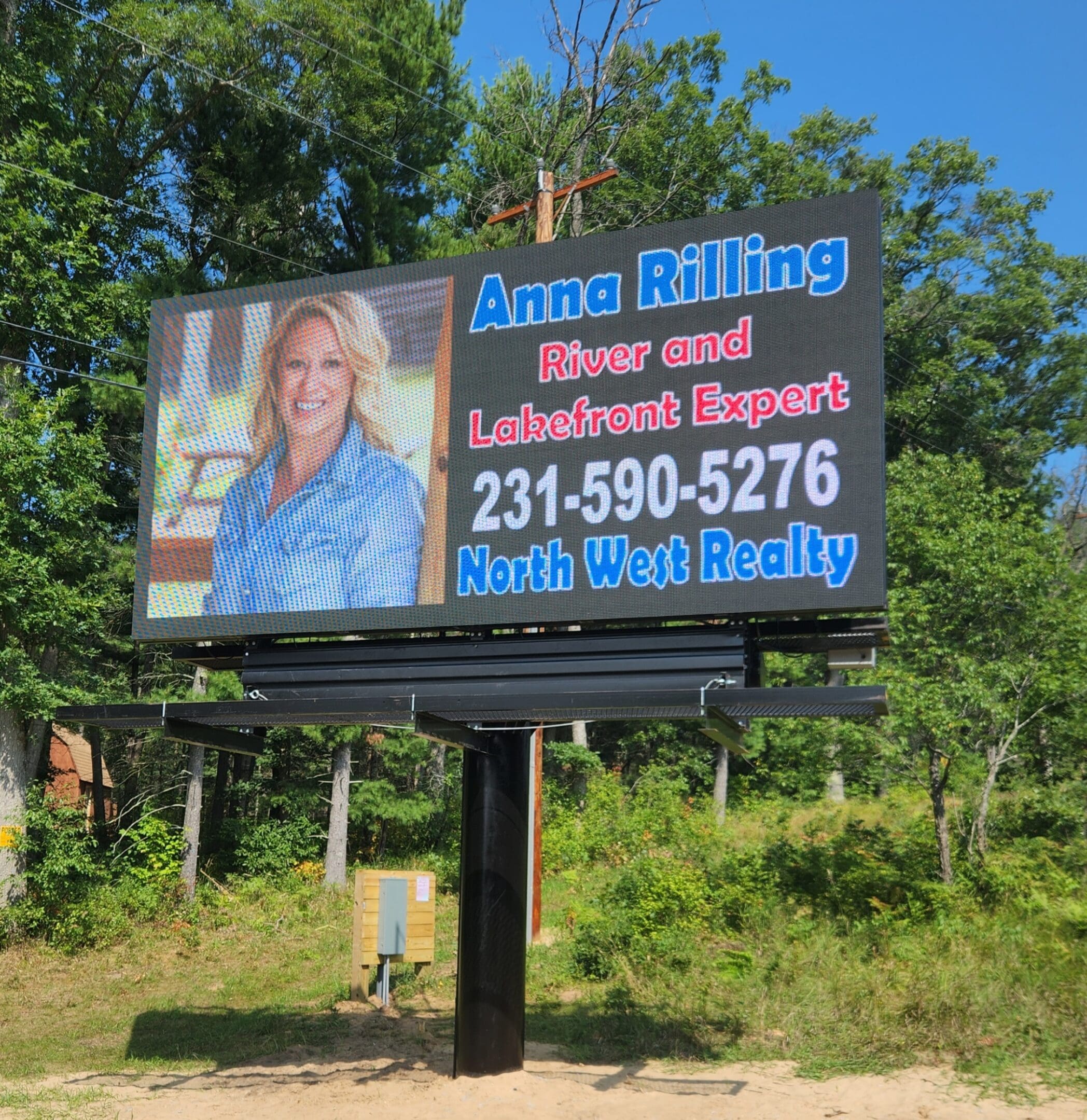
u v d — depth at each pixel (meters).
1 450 16.61
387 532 8.52
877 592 7.12
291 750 26.02
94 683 19.14
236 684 22.08
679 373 7.93
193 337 9.45
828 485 7.39
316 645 8.73
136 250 25.55
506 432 8.33
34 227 18.55
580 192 29.75
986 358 39.16
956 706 15.29
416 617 8.29
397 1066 9.23
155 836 19.84
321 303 9.14
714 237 8.03
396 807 24.17
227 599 8.84
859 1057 8.79
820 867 14.91
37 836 18.08
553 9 27.84
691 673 7.59
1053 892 13.98
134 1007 12.88
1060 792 18.22
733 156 36.88
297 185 26.80
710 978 10.88
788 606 7.31
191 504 9.12
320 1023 11.09
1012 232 39.28
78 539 18.39
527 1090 8.08
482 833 8.67
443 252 27.52
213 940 17.33
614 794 26.28
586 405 8.14
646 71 32.72
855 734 16.00
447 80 28.98
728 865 15.29
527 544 8.09
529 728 8.41
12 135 19.94
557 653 7.98
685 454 7.80
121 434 23.47
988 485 36.59
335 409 8.90
